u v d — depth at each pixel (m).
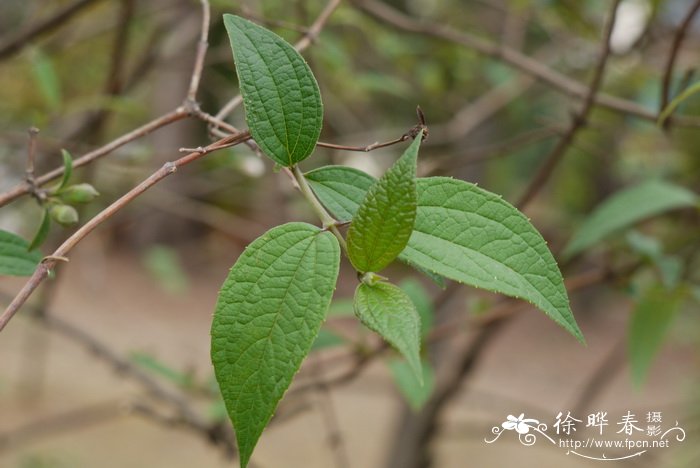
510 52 0.90
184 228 3.09
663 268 0.76
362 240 0.45
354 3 0.96
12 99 1.19
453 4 1.45
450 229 0.45
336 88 1.30
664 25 1.05
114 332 2.51
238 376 0.44
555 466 2.15
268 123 0.47
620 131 1.18
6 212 1.09
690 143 1.24
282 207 1.06
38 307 0.93
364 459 2.16
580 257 0.98
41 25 0.88
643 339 0.76
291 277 0.45
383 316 0.44
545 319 4.03
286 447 2.23
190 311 2.93
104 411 2.14
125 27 0.91
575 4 1.07
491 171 1.35
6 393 2.18
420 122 0.47
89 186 0.52
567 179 1.44
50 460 1.85
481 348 1.04
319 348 0.74
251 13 0.63
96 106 0.97
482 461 2.15
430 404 1.10
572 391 3.01
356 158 1.28
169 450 2.24
